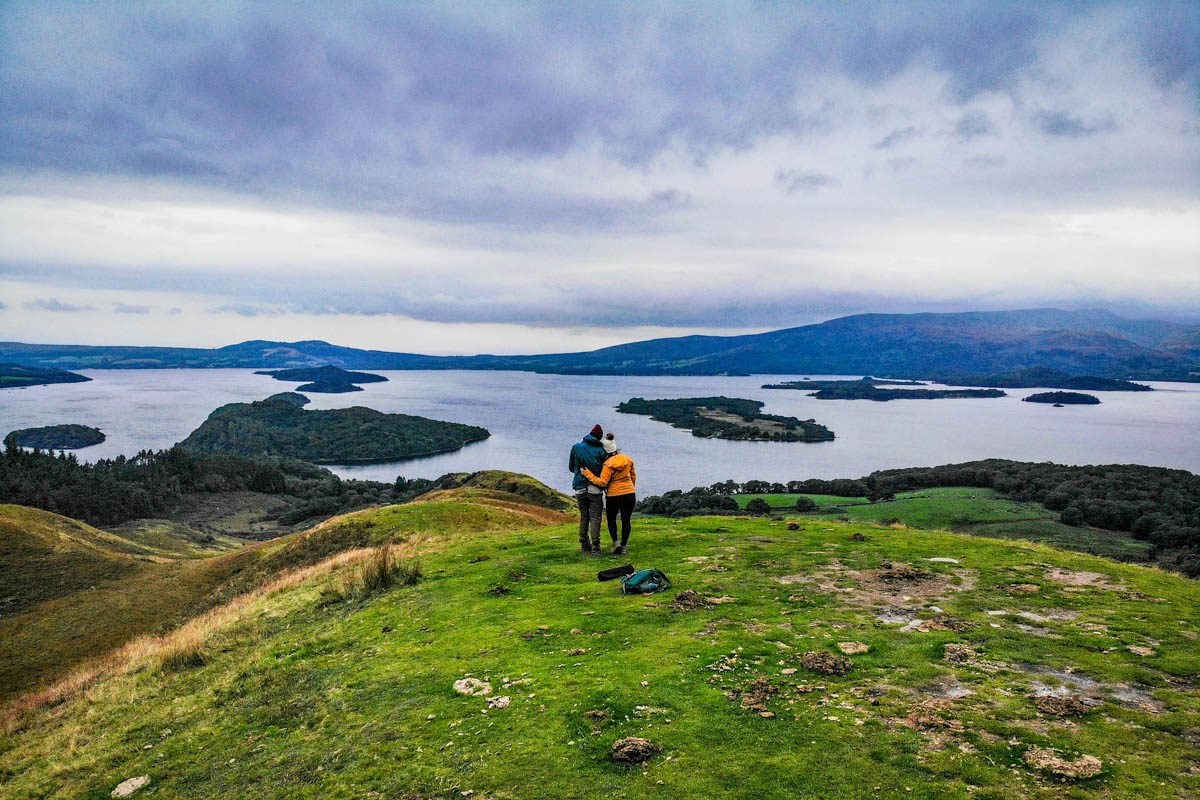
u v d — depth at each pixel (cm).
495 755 746
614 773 674
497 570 1662
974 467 13900
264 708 1060
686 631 1066
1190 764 609
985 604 1139
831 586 1293
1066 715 718
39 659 3656
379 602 1552
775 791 611
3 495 14362
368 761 793
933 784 604
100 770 976
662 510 11300
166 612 4153
